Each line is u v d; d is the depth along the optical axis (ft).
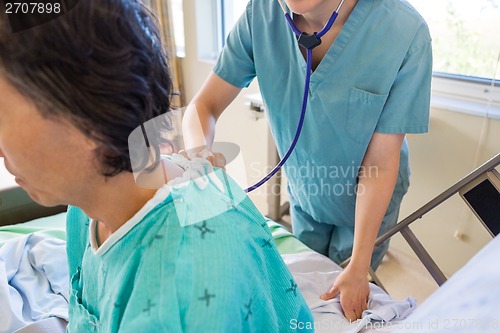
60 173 1.27
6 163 1.28
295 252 3.95
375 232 2.96
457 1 4.62
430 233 5.29
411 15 2.69
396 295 4.90
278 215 6.36
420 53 2.69
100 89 1.14
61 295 3.65
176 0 7.99
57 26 1.07
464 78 4.84
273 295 1.66
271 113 3.48
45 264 3.76
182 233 1.39
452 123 4.67
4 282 3.35
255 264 1.48
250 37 3.29
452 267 5.24
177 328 1.25
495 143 4.41
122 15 1.17
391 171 2.98
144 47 1.23
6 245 3.82
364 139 3.03
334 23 2.80
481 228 4.79
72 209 2.02
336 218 3.85
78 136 1.20
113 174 1.32
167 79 1.39
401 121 2.87
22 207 4.57
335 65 2.87
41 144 1.19
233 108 6.77
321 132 3.16
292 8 2.47
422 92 2.81
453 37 4.81
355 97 2.89
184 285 1.30
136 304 1.33
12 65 1.09
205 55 8.16
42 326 3.00
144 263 1.37
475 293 1.05
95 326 1.75
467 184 3.02
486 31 4.52
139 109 1.25
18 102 1.13
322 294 3.27
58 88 1.11
